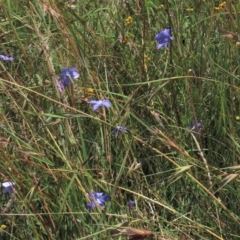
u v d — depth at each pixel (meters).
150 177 1.36
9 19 1.42
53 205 1.27
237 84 1.45
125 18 1.65
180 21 1.58
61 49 1.50
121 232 1.09
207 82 1.48
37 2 1.51
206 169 1.26
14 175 1.27
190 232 1.28
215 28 1.55
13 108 1.40
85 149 1.32
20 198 1.26
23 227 1.28
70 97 1.36
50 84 1.40
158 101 1.44
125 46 1.54
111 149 1.36
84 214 1.27
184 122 1.42
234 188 1.32
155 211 1.28
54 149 1.27
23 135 1.34
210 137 1.37
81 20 1.47
